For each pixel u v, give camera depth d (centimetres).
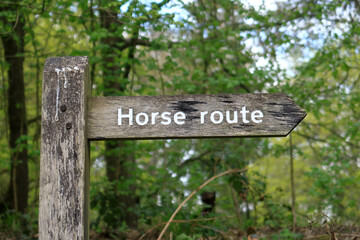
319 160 1032
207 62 944
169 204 553
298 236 447
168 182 650
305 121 935
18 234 611
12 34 745
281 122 261
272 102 263
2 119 1030
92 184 625
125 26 665
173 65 775
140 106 265
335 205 690
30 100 1060
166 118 263
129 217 734
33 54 859
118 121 263
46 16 670
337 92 782
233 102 264
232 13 885
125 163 728
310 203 1263
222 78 768
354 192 875
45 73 262
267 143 853
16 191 852
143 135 261
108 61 859
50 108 258
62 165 251
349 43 754
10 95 878
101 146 883
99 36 692
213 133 261
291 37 764
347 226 525
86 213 254
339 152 778
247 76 776
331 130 933
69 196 248
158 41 728
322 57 754
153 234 477
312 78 784
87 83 267
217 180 703
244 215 740
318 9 720
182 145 757
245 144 866
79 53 725
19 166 862
